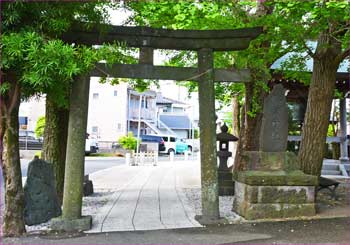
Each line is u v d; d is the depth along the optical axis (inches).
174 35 301.7
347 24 351.3
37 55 216.1
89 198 427.5
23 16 241.0
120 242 246.7
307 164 391.9
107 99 1681.8
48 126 360.8
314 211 326.0
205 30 304.8
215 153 309.1
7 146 260.7
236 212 344.2
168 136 1845.5
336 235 263.0
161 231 277.4
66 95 296.0
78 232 273.7
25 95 282.7
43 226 291.3
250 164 347.3
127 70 297.6
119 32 294.5
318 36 388.2
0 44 219.1
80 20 284.5
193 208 369.7
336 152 817.5
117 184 569.9
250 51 402.6
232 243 244.8
